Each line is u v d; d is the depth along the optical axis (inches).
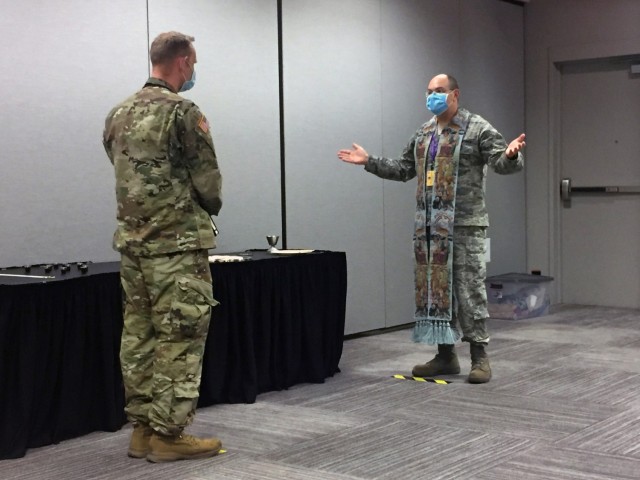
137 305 123.5
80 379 138.7
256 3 209.2
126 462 125.8
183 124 118.3
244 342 163.8
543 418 146.3
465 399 161.9
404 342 231.8
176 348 120.9
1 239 158.1
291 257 175.2
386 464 121.8
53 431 136.2
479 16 284.4
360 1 239.1
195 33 194.2
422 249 178.2
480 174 174.6
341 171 234.4
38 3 163.3
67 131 168.7
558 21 297.0
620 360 199.2
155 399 122.0
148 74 183.9
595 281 298.4
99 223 174.9
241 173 206.4
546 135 302.2
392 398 164.6
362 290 242.7
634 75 286.8
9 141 159.3
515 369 189.9
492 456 124.6
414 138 184.2
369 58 242.7
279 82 216.1
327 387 176.1
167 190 118.7
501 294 267.7
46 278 135.9
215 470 120.8
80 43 170.7
